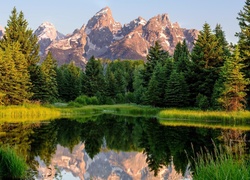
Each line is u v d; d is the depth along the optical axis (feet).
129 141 73.20
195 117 121.90
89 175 41.73
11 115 130.41
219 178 21.48
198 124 107.65
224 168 22.30
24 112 134.62
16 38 193.06
